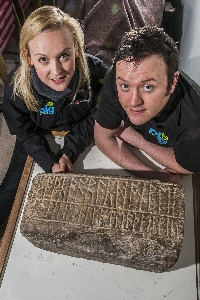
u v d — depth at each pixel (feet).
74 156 4.81
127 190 3.93
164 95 2.96
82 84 4.53
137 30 2.90
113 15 6.18
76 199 3.93
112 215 3.77
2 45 7.00
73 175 4.12
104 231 3.68
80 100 4.68
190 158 3.84
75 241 3.77
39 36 3.62
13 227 4.43
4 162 7.04
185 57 6.45
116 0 6.22
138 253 3.61
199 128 3.44
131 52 2.70
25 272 4.15
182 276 4.05
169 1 7.77
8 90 4.57
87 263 4.18
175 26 7.63
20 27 7.52
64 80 4.06
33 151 4.86
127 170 4.78
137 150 4.93
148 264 3.77
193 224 4.40
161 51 2.71
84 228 3.72
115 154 4.66
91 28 6.32
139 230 3.65
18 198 4.65
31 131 4.94
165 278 4.05
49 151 4.91
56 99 4.42
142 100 2.96
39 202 3.96
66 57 3.86
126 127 4.73
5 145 7.21
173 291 3.97
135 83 2.80
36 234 3.85
